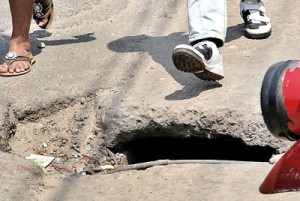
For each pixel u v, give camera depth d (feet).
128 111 15.49
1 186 12.76
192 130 15.08
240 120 14.62
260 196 12.02
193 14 15.55
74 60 18.08
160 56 17.95
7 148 15.33
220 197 12.14
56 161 15.38
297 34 18.33
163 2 21.54
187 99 15.49
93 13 21.04
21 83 17.06
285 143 14.28
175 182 12.83
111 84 16.63
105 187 12.96
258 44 18.02
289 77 5.93
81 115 16.20
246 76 16.21
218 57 15.24
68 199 12.63
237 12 20.43
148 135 15.60
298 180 5.83
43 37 19.61
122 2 21.74
